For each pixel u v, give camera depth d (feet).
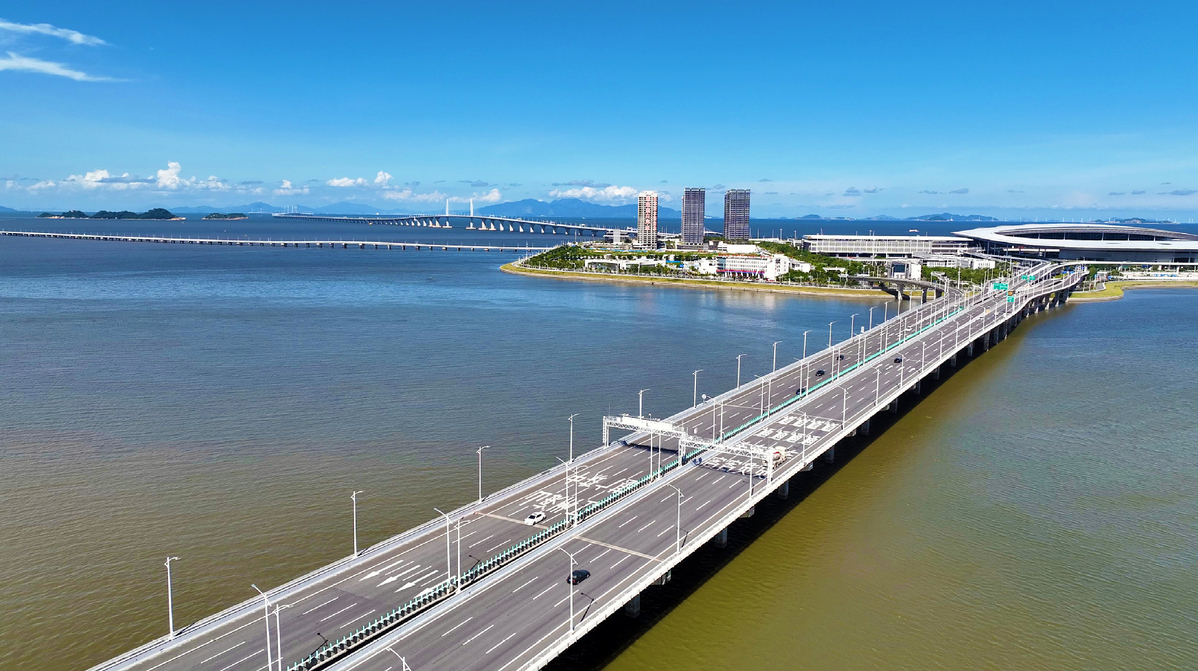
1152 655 329.93
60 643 322.96
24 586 363.76
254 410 636.48
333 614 318.04
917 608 361.92
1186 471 530.68
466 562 359.66
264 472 500.33
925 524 447.83
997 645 335.47
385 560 362.33
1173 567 401.49
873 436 608.60
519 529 394.11
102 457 524.11
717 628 344.90
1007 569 397.80
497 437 573.74
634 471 478.59
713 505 423.23
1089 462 547.90
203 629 306.96
